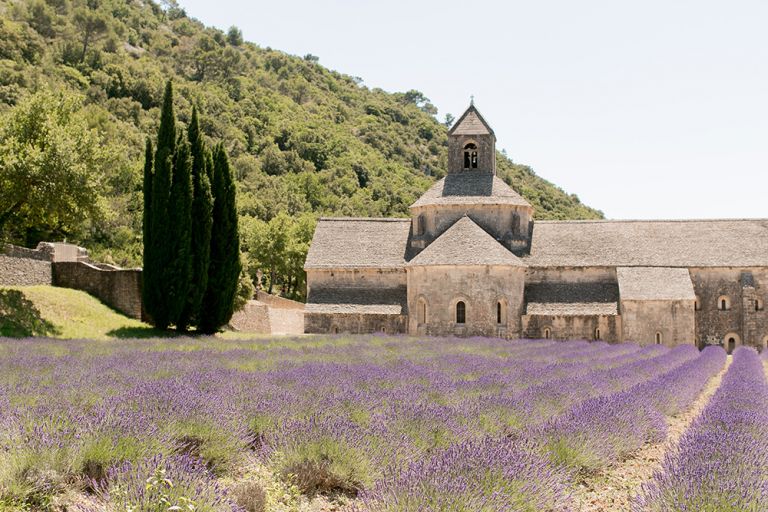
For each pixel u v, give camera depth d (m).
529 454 10.69
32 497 9.29
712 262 54.44
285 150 159.88
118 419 11.33
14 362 21.14
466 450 10.45
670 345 50.81
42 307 40.47
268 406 14.27
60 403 13.41
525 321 52.62
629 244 56.78
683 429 17.39
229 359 25.88
